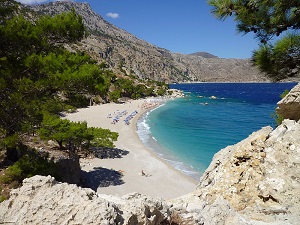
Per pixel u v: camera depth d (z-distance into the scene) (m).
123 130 63.44
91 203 5.18
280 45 6.20
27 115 19.03
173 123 75.31
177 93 175.75
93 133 42.06
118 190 29.31
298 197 7.40
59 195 5.41
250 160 8.95
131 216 5.49
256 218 7.25
